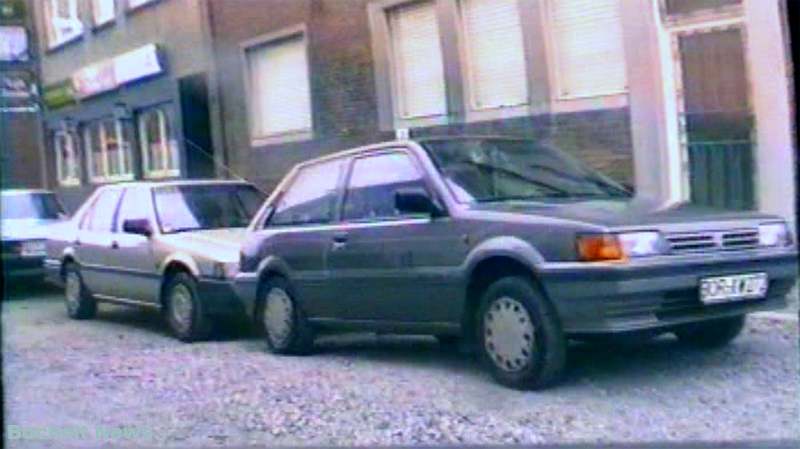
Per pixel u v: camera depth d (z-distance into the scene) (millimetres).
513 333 6047
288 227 7641
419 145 6871
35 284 9609
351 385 6520
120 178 11336
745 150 9008
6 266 9461
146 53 12156
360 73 11805
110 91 11562
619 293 5637
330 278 7180
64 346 7609
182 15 12609
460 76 10883
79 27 10977
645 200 6672
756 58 8906
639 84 9562
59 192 10539
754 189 8852
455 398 6078
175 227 8984
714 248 5949
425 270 6496
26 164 10328
